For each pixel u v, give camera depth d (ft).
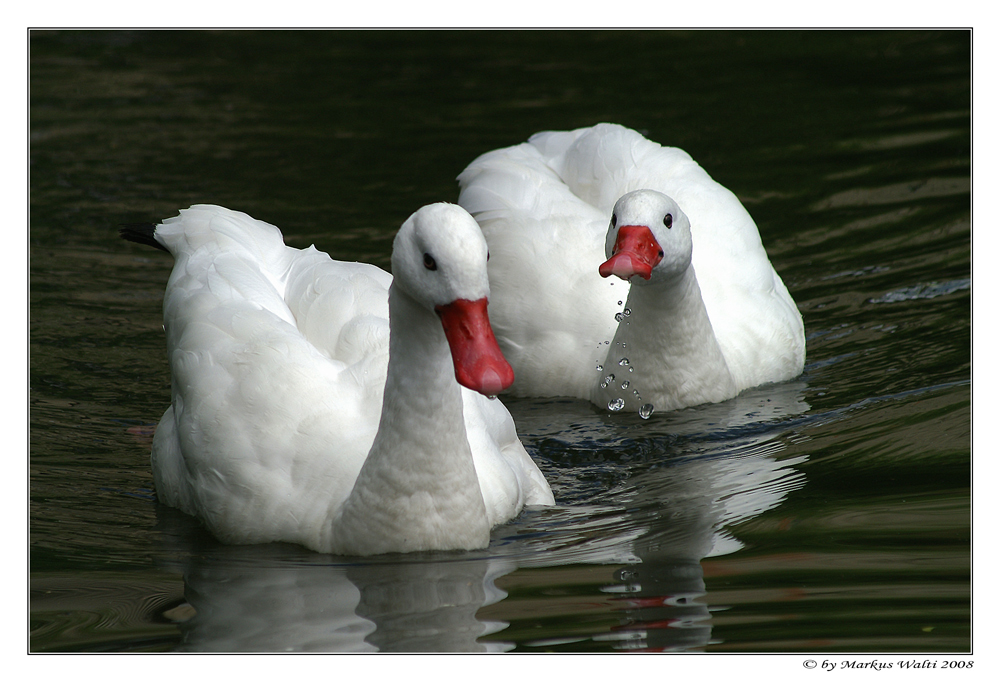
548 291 45.24
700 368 41.98
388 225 57.62
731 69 78.38
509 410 43.62
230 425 32.94
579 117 70.69
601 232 46.09
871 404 41.04
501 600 28.40
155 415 42.52
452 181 62.44
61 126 71.20
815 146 65.46
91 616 28.48
